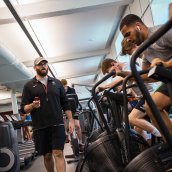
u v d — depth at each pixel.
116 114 1.75
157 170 1.20
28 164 5.25
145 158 1.23
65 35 7.84
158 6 5.11
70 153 5.81
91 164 1.79
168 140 0.93
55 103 2.86
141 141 1.69
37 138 2.84
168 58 1.71
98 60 11.71
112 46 9.52
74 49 9.57
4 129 3.45
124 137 1.54
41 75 2.94
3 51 5.73
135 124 2.32
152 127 2.21
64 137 2.84
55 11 5.51
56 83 3.02
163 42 1.64
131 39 1.82
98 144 1.75
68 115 3.12
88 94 15.47
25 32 6.38
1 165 3.38
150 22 5.54
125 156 1.58
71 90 5.14
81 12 6.43
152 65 1.03
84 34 8.13
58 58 10.01
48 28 7.00
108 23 7.69
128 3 6.37
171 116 1.96
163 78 0.99
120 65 2.44
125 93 1.31
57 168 2.69
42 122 2.80
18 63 7.10
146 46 0.91
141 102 2.17
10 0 4.55
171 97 1.00
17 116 6.96
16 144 3.58
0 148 3.40
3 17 5.40
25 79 8.73
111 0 5.95
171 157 1.23
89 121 4.07
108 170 1.67
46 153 2.84
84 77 14.72
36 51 8.29
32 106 2.70
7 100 15.17
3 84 9.28
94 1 5.73
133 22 1.79
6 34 6.83
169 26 0.83
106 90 1.77
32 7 5.45
